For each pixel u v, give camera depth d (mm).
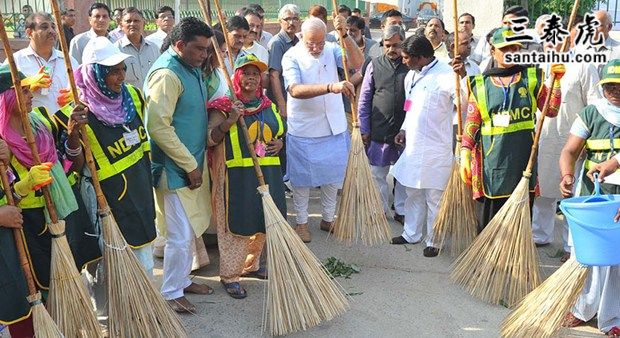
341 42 5059
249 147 4215
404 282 4910
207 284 4855
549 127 5266
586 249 3627
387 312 4445
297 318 3988
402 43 5480
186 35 4094
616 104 3930
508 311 4445
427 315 4398
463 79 5137
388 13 7215
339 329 4207
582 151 4316
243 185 4387
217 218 4578
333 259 5250
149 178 3984
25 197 3385
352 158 5039
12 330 3461
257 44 6871
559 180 5285
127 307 3637
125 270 3633
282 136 4672
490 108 4707
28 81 3295
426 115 5227
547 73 5172
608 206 3502
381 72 6012
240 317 4371
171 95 4051
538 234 5590
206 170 4410
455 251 5262
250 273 4957
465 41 6395
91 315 3451
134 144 3855
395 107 5980
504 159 4707
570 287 3791
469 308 4496
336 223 5121
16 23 10523
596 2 8336
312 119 5488
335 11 5059
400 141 5730
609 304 3998
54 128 3590
